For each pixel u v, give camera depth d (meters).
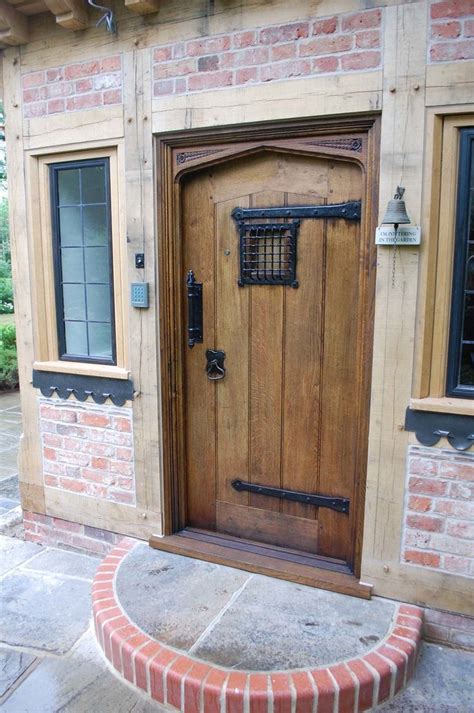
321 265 2.50
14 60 2.93
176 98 2.55
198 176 2.69
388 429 2.33
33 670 2.28
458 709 2.02
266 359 2.68
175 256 2.74
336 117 2.28
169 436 2.86
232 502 2.88
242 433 2.80
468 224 2.16
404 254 2.21
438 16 2.06
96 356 3.04
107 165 2.81
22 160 2.99
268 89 2.36
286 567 2.61
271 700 1.92
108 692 2.15
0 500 4.00
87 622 2.58
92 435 3.05
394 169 2.18
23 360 3.20
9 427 6.11
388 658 2.06
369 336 2.35
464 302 2.21
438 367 2.26
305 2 2.25
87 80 2.75
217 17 2.42
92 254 2.96
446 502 2.28
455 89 2.06
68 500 3.20
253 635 2.20
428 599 2.36
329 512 2.65
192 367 2.86
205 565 2.71
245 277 2.65
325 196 2.46
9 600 2.75
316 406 2.61
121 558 2.78
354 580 2.50
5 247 11.48
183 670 2.03
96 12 2.67
